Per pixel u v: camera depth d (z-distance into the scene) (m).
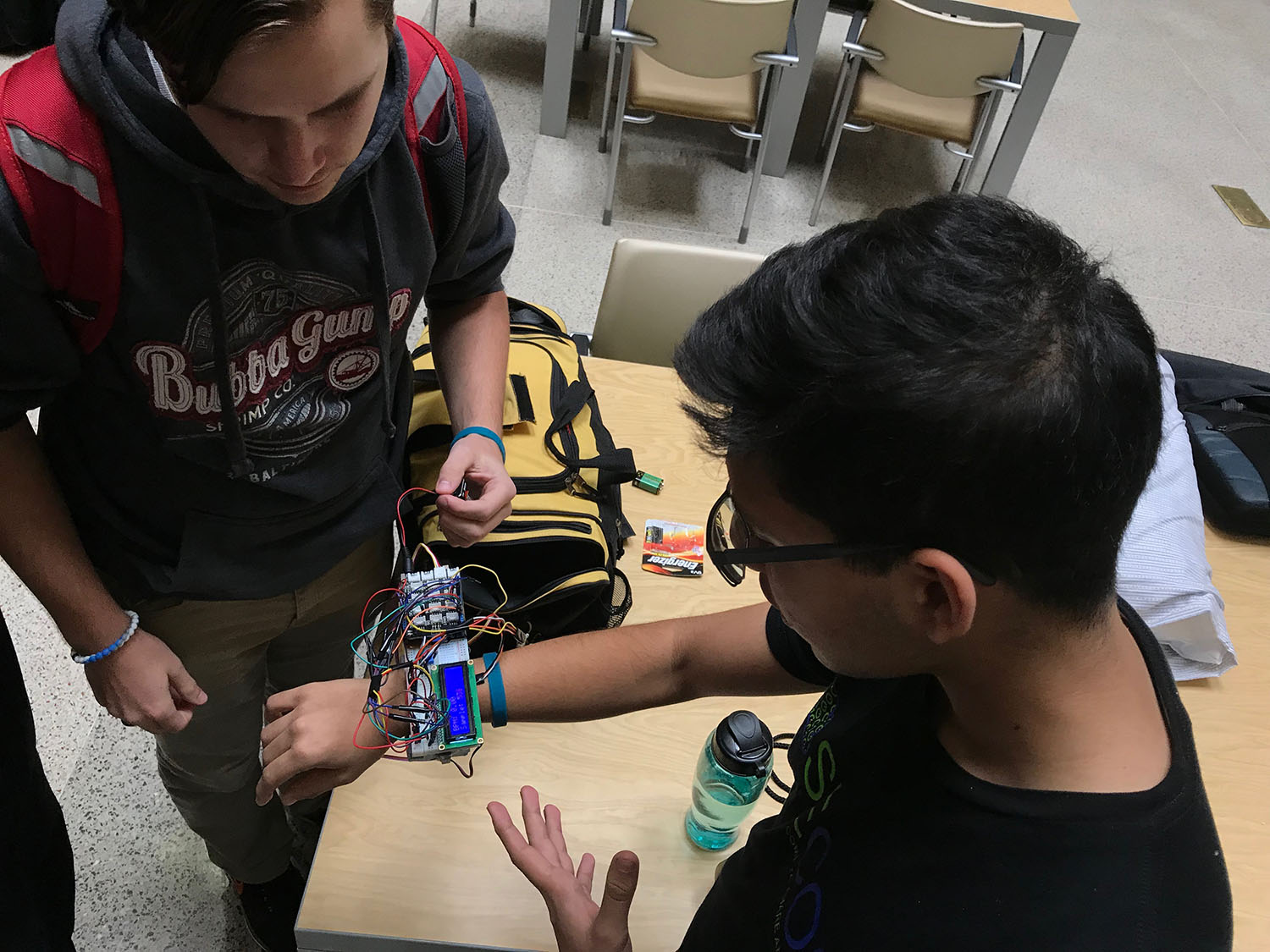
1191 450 1.56
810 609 0.57
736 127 3.10
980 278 0.45
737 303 0.51
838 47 4.53
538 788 1.05
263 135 0.63
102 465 0.89
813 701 1.18
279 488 0.92
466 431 1.10
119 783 1.70
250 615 1.08
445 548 1.21
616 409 1.54
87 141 0.66
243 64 0.56
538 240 3.15
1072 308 0.45
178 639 1.05
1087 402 0.44
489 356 1.15
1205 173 4.05
